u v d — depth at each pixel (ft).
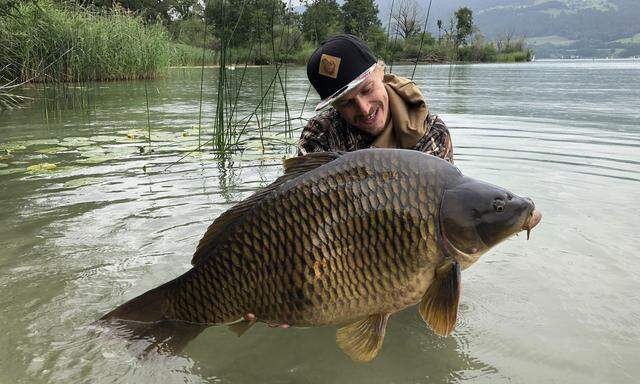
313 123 10.71
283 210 7.16
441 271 7.09
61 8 53.62
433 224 7.06
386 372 7.83
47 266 10.71
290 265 7.17
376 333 7.47
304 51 101.30
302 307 7.23
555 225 12.46
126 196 14.85
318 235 7.08
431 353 8.21
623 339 8.24
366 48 9.37
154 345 7.96
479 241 7.17
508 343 8.28
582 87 49.93
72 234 12.22
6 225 12.75
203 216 13.24
